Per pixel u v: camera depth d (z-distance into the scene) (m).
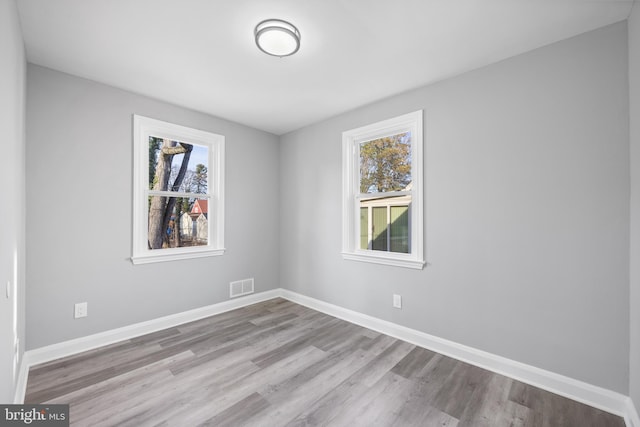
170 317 3.06
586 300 1.87
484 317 2.29
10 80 1.42
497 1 1.63
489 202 2.28
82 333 2.50
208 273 3.39
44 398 1.85
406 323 2.78
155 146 3.04
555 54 2.00
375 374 2.18
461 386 2.03
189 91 2.80
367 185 3.24
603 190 1.82
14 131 1.57
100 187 2.61
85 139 2.53
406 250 2.87
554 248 1.99
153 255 2.92
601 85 1.83
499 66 2.25
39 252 2.30
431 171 2.61
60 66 2.34
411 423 1.67
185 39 2.00
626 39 1.76
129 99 2.79
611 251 1.79
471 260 2.37
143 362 2.32
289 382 2.07
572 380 1.91
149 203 2.99
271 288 4.09
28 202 2.25
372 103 3.07
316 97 2.93
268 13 1.74
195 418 1.70
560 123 1.98
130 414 1.72
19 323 1.90
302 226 3.87
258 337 2.82
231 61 2.28
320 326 3.10
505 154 2.20
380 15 1.76
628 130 1.74
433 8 1.69
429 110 2.64
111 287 2.66
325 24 1.84
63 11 1.70
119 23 1.83
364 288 3.14
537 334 2.05
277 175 4.17
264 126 3.83
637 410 1.59
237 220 3.68
